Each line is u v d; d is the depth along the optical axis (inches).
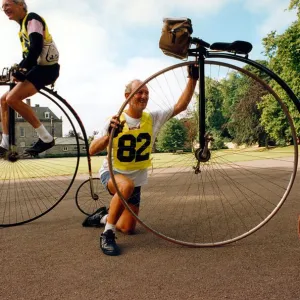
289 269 94.7
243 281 87.7
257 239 123.7
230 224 146.9
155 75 107.2
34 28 137.1
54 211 185.3
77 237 131.3
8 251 115.3
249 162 534.6
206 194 232.8
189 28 104.5
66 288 85.5
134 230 138.3
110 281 89.4
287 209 177.0
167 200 209.6
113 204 115.0
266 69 107.0
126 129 123.8
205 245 114.7
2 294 82.7
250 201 203.0
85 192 253.0
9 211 189.2
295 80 1035.9
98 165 692.1
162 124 130.8
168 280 89.4
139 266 99.8
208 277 90.7
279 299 77.6
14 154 153.3
